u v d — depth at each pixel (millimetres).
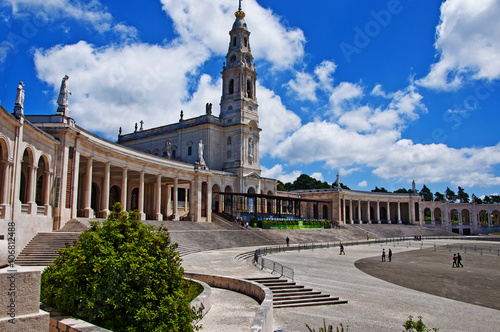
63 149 37281
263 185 93062
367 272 36156
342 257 48375
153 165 57438
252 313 18578
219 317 17828
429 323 19500
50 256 28891
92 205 57344
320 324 18844
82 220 39250
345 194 111312
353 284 29438
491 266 43312
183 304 12531
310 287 27016
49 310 11648
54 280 12375
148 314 11477
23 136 30859
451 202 131500
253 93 93375
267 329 15398
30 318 8984
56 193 36531
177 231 51312
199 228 59125
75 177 39094
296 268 36125
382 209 130875
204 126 87250
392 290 27781
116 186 60875
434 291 27906
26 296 9031
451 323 19609
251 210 86938
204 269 30359
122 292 11672
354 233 91375
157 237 13453
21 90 30469
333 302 23297
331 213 113625
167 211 70812
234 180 84812
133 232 13281
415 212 130250
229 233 59219
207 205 68562
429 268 40219
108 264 11836
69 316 11219
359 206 114562
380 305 23141
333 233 84688
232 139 88375
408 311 21844
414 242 82562
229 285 24500
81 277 11680
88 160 43625
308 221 84188
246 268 31703
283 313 21062
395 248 65812
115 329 11312
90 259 11922
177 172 63344
